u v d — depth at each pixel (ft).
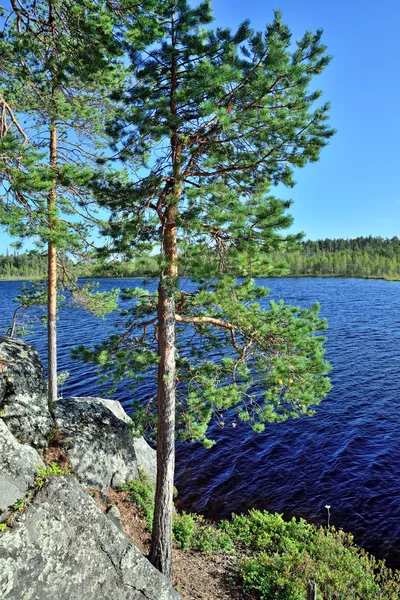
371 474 55.26
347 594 31.63
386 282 408.26
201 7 27.22
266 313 36.17
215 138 30.17
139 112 27.91
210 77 24.17
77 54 33.50
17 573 20.90
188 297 35.58
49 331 48.14
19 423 34.53
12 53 35.04
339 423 70.90
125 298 36.14
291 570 34.58
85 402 43.70
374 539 43.09
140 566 24.70
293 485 53.47
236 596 31.96
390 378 92.02
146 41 27.43
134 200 30.76
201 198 27.53
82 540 23.73
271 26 24.93
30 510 23.35
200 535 41.14
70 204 36.09
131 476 42.70
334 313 186.19
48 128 42.37
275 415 35.01
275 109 28.86
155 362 34.24
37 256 49.26
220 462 59.77
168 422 31.30
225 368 36.09
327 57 26.86
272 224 25.85
